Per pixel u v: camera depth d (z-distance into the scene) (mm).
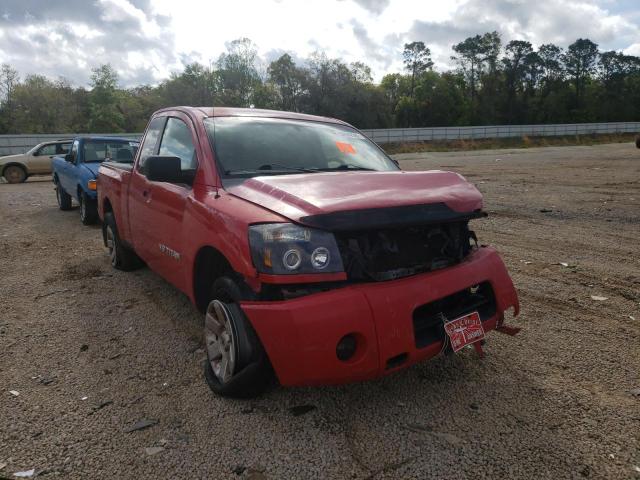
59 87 61250
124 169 5629
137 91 75562
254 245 2697
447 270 2977
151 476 2426
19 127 55750
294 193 2832
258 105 66250
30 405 3061
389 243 2859
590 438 2723
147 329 4281
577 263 6160
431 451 2611
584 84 98875
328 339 2525
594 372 3465
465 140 53375
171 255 3934
